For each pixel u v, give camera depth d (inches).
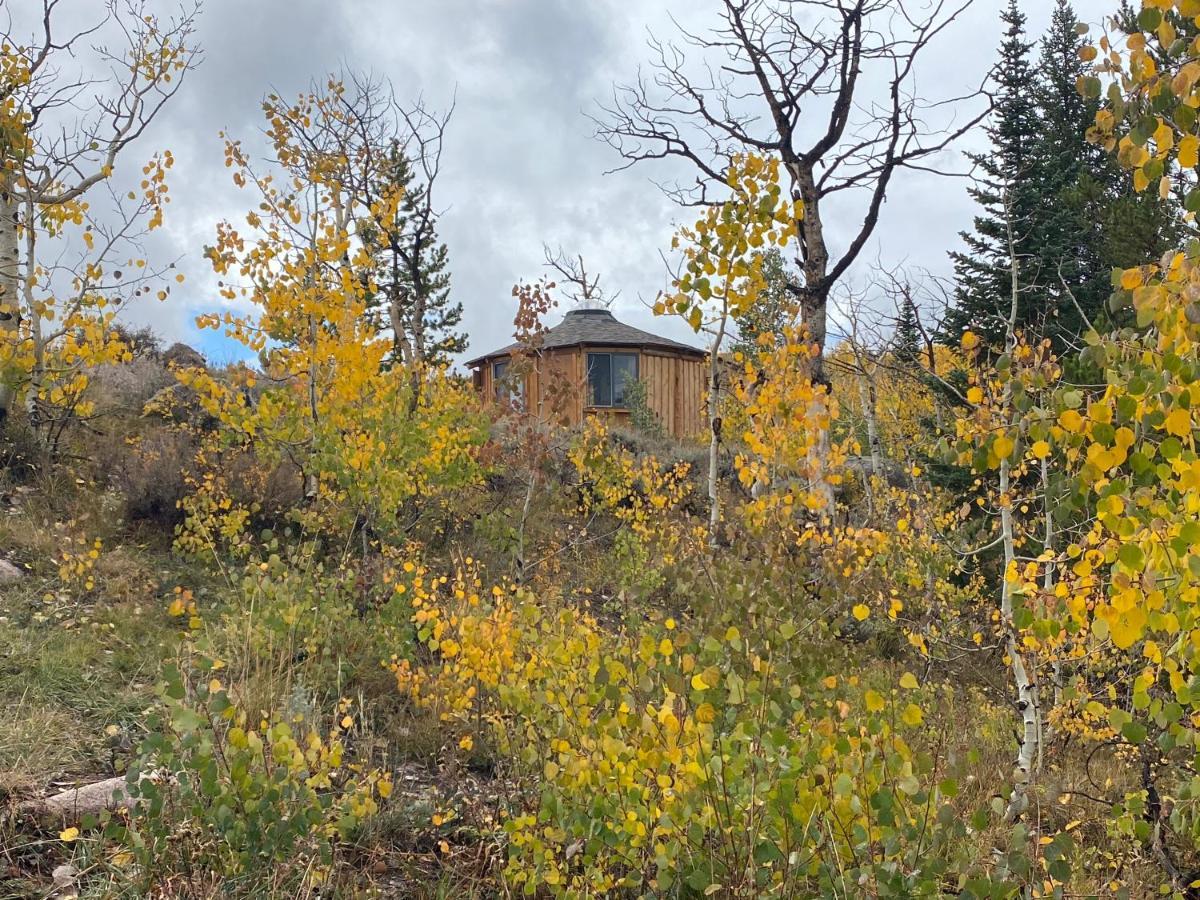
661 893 135.5
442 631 197.8
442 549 406.3
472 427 395.2
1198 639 111.5
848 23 392.5
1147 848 185.6
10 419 405.7
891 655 327.3
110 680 214.7
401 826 175.6
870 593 247.4
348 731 209.5
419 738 212.7
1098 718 223.1
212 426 533.6
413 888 156.8
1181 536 105.0
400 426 317.4
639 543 409.4
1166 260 108.9
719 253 260.1
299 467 343.9
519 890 155.5
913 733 214.4
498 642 184.5
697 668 140.3
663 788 132.1
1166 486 117.7
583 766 141.1
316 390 326.0
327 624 245.6
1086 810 208.1
